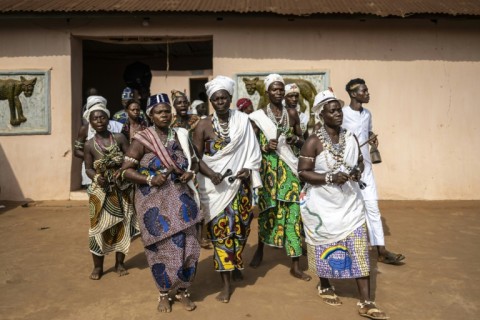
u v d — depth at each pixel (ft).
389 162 26.99
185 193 11.36
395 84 26.81
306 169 11.49
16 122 26.40
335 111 11.23
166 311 11.48
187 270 11.48
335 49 26.61
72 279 14.05
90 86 43.16
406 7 25.49
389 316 11.19
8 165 26.53
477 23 26.50
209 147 12.55
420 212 23.91
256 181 12.85
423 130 26.94
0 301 12.26
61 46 26.43
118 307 11.84
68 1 26.11
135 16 24.71
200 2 26.40
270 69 26.55
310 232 11.60
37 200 26.55
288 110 14.83
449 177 27.04
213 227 12.34
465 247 17.33
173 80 30.35
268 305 11.90
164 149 11.20
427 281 13.64
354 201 11.27
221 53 26.53
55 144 26.55
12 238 18.81
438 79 26.81
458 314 11.31
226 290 12.34
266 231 14.60
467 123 26.96
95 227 13.76
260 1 26.91
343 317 11.13
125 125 18.11
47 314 11.42
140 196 11.32
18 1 25.89
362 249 11.10
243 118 12.80
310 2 26.76
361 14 24.54
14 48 26.37
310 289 13.08
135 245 17.98
